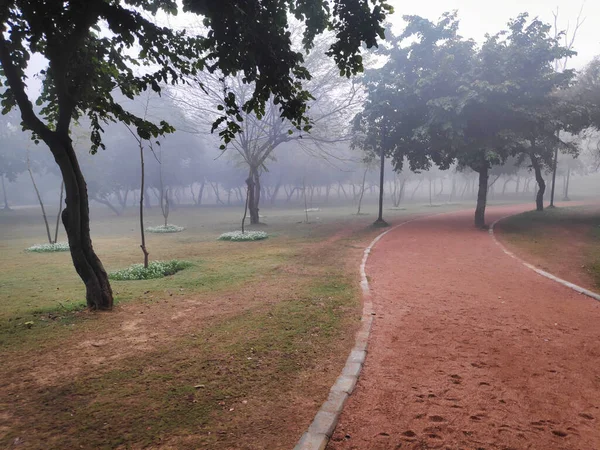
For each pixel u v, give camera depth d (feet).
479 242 46.29
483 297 23.84
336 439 10.19
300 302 23.13
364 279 29.04
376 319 20.01
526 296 23.98
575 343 16.62
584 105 59.77
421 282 27.99
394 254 40.16
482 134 58.13
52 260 41.98
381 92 63.16
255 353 15.76
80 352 15.93
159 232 74.59
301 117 17.51
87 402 12.01
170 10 19.34
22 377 13.74
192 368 14.40
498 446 9.86
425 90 59.21
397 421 11.00
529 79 55.42
